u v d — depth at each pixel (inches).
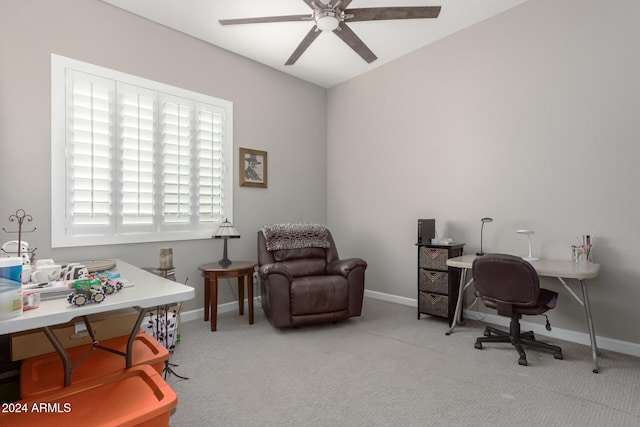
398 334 113.3
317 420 65.4
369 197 165.9
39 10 96.4
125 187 112.8
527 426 63.1
